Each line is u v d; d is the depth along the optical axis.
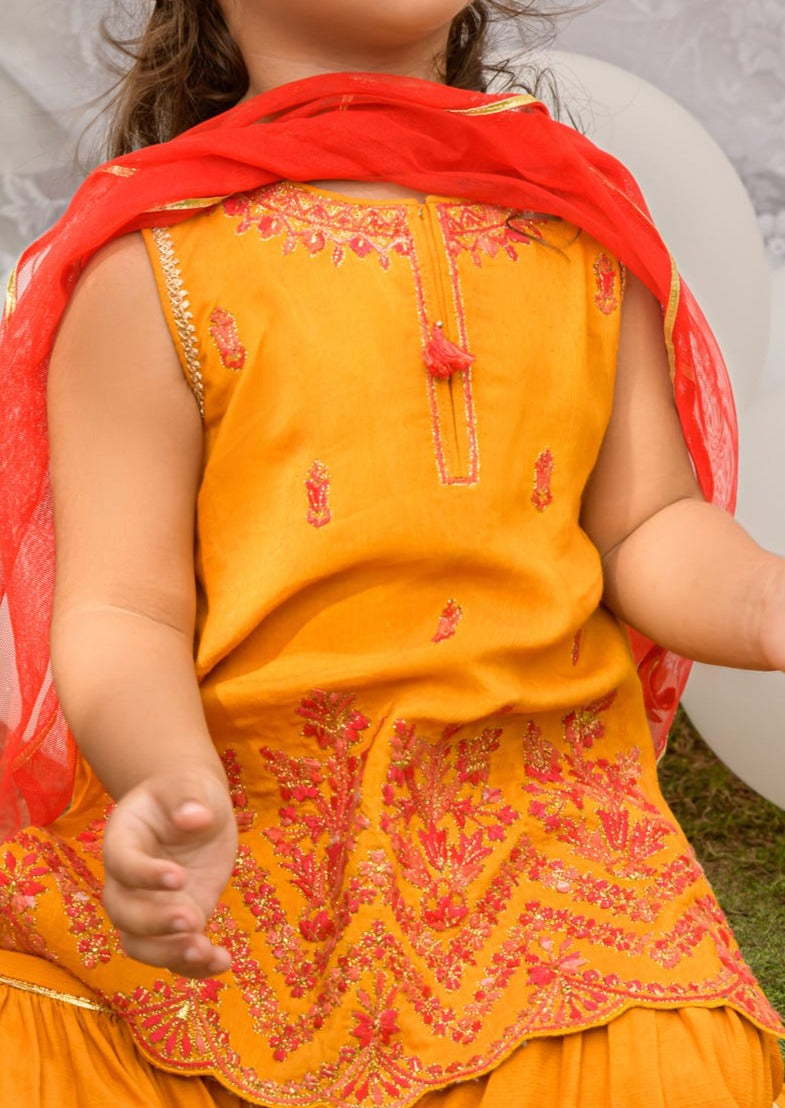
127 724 1.48
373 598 1.61
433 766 1.62
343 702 1.60
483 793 1.64
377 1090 1.52
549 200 1.72
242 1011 1.58
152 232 1.65
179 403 1.64
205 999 1.58
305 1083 1.54
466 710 1.61
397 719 1.59
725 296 3.12
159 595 1.60
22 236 3.76
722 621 1.68
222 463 1.64
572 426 1.70
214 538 1.65
